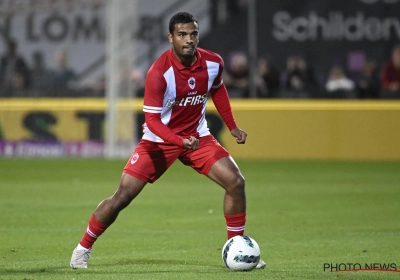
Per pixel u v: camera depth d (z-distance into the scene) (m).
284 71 72.38
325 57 72.25
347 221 34.66
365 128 66.94
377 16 71.88
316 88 69.38
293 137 67.88
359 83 69.44
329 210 38.44
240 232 22.50
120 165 62.06
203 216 36.16
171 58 21.77
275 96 69.69
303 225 33.47
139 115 69.25
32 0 73.25
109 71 66.00
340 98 68.88
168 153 22.28
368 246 27.73
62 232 30.95
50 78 72.00
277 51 72.44
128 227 32.62
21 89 71.12
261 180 52.47
